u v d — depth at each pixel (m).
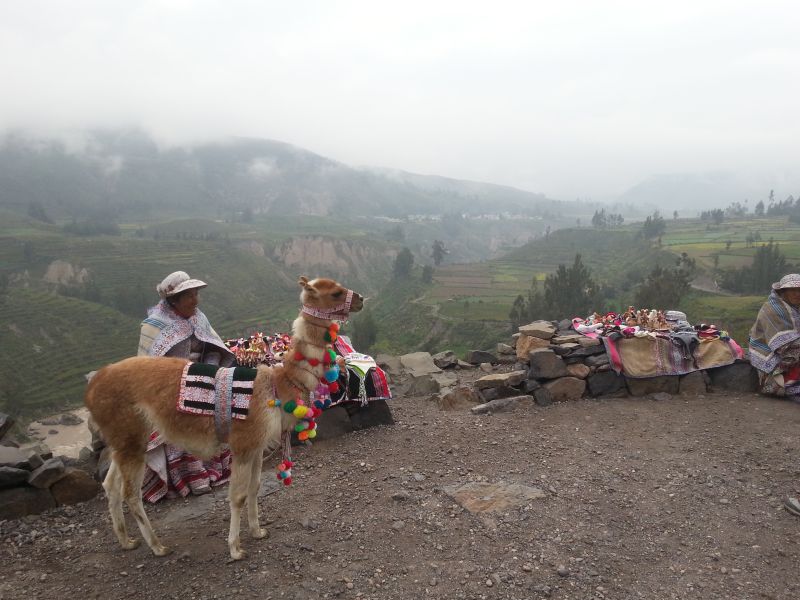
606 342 8.77
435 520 5.25
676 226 183.62
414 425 7.88
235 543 4.63
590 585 4.30
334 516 5.38
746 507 5.46
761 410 8.07
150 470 5.71
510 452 6.80
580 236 175.75
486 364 11.15
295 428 4.92
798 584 4.31
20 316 81.94
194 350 6.19
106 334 84.19
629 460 6.51
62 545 4.99
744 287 82.12
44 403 59.84
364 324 62.78
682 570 4.49
